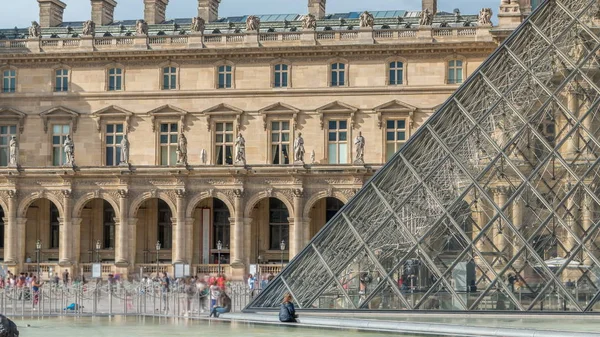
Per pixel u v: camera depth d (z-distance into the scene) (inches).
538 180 2484.0
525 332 2078.0
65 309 3193.9
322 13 5551.2
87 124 5157.5
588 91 2603.3
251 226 4992.6
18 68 5196.9
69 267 4761.3
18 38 5339.6
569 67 2652.6
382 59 5022.1
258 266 4623.5
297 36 5068.9
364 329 2279.8
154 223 5059.1
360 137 4719.5
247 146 5088.6
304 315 2493.8
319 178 4719.5
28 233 5088.6
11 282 4168.3
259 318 2524.6
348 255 2564.0
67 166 4788.4
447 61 4985.2
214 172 4746.6
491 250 2437.3
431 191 2561.5
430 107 4982.8
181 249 4753.9
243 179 4744.1
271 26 5324.8
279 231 5098.4
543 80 2677.2
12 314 3075.8
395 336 2130.9
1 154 5191.9
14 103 5187.0
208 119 5098.4
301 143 4729.3
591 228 2395.4
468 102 2731.3
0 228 5226.4
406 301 2443.4
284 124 5088.6
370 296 2474.2
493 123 2642.7
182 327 2465.6
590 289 2363.4
